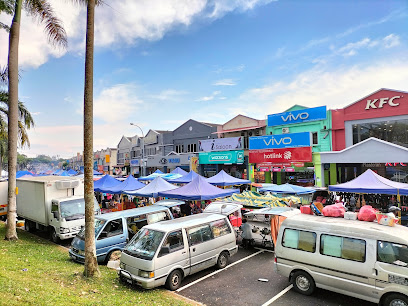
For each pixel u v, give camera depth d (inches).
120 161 2330.2
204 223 358.3
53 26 496.1
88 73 326.6
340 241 268.2
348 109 908.6
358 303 267.4
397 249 236.7
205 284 318.7
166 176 959.0
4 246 430.3
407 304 225.3
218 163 1228.5
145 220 443.5
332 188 553.0
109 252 388.8
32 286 252.8
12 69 480.7
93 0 334.0
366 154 816.3
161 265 294.2
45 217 523.5
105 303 242.5
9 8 495.2
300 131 1012.5
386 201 707.4
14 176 490.3
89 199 320.2
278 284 315.3
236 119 1228.5
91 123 325.1
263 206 505.0
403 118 803.4
